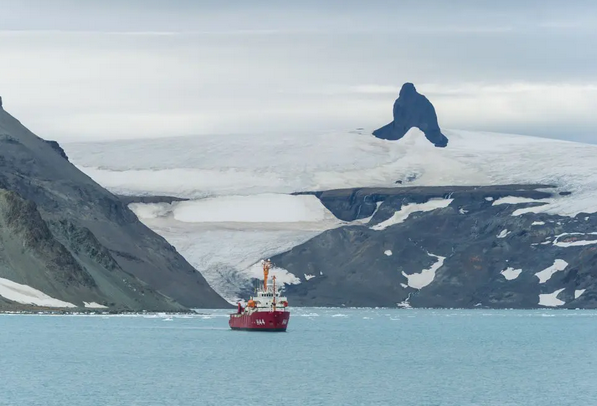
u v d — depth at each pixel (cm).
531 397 19012
